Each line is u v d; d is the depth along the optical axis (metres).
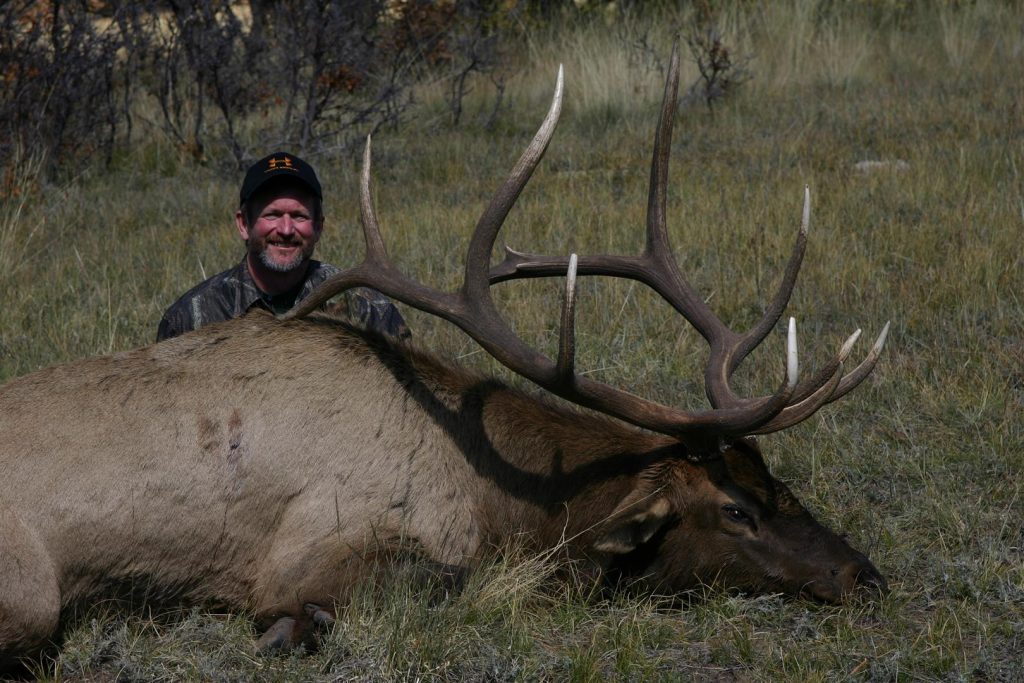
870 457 5.52
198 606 4.39
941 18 17.39
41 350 6.82
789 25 17.14
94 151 13.08
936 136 11.76
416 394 4.57
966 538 4.87
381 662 3.90
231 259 8.94
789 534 4.46
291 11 13.14
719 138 12.91
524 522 4.64
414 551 4.29
